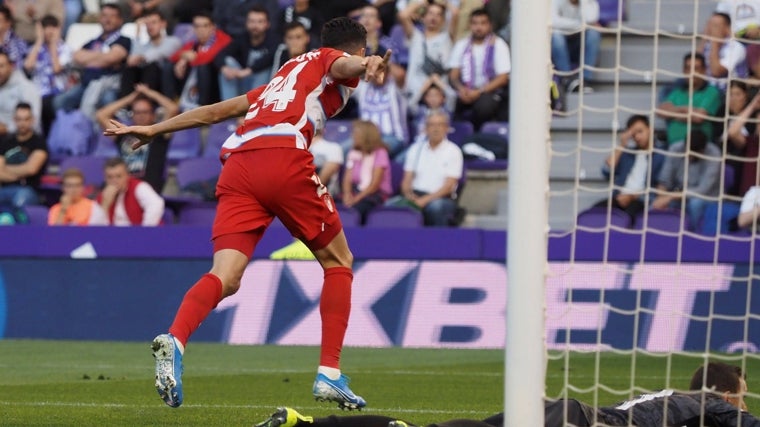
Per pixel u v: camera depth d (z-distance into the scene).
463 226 47.69
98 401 27.30
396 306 41.88
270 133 19.92
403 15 52.12
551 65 17.23
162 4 56.97
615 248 40.28
